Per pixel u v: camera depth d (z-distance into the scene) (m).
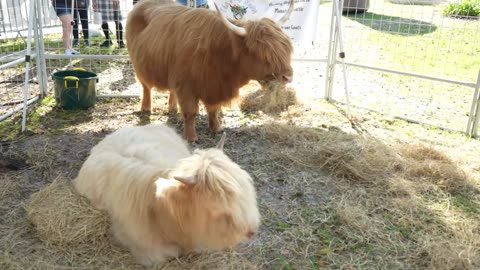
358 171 3.99
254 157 4.32
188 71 4.25
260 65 4.03
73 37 7.68
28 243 2.94
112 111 5.38
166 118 5.25
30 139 4.47
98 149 3.21
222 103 4.51
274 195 3.68
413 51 8.91
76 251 2.87
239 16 5.60
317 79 7.06
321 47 8.86
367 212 3.48
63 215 3.00
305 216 3.41
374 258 2.98
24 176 3.77
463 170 4.05
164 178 2.54
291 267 2.86
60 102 5.26
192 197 2.23
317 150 4.34
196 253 2.86
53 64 7.14
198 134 4.82
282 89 4.16
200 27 4.17
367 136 4.87
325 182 3.91
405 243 3.14
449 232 3.27
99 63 7.30
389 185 3.82
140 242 2.74
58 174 3.83
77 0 7.10
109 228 2.97
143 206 2.64
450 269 2.89
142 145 3.00
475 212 3.53
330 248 3.06
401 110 5.73
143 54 4.67
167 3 4.96
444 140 4.86
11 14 8.02
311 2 5.66
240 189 2.21
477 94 4.82
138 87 6.27
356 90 6.52
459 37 9.67
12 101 5.46
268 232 3.20
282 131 4.79
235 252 2.93
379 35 10.10
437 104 5.98
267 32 3.96
